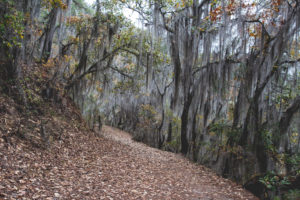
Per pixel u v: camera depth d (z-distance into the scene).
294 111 8.55
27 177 4.60
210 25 11.06
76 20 12.40
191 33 11.80
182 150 14.93
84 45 12.33
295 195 5.79
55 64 11.62
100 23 12.16
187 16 11.62
